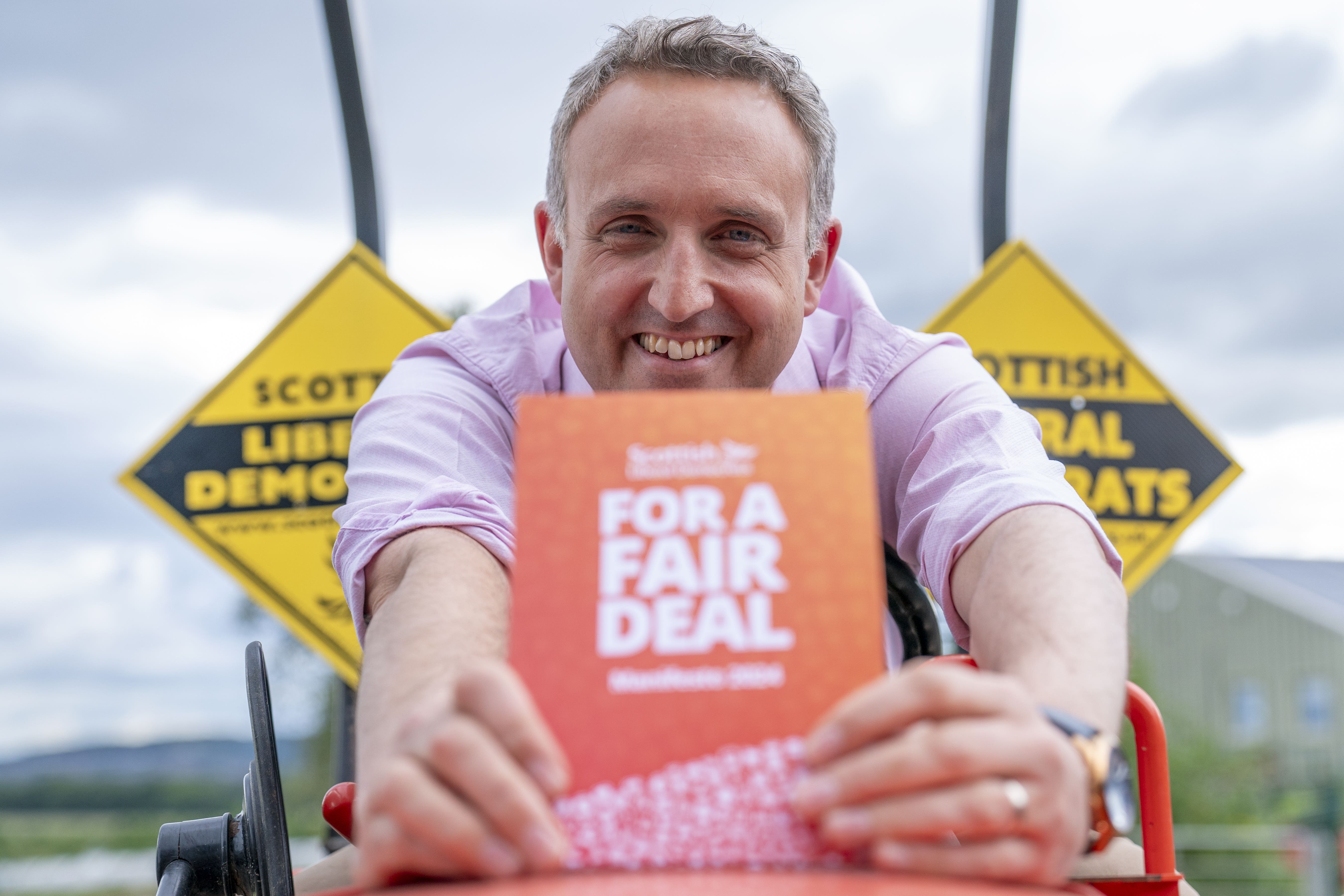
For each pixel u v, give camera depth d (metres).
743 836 0.62
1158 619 33.88
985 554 1.07
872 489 0.67
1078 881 0.92
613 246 1.23
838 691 0.64
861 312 1.52
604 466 0.68
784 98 1.24
